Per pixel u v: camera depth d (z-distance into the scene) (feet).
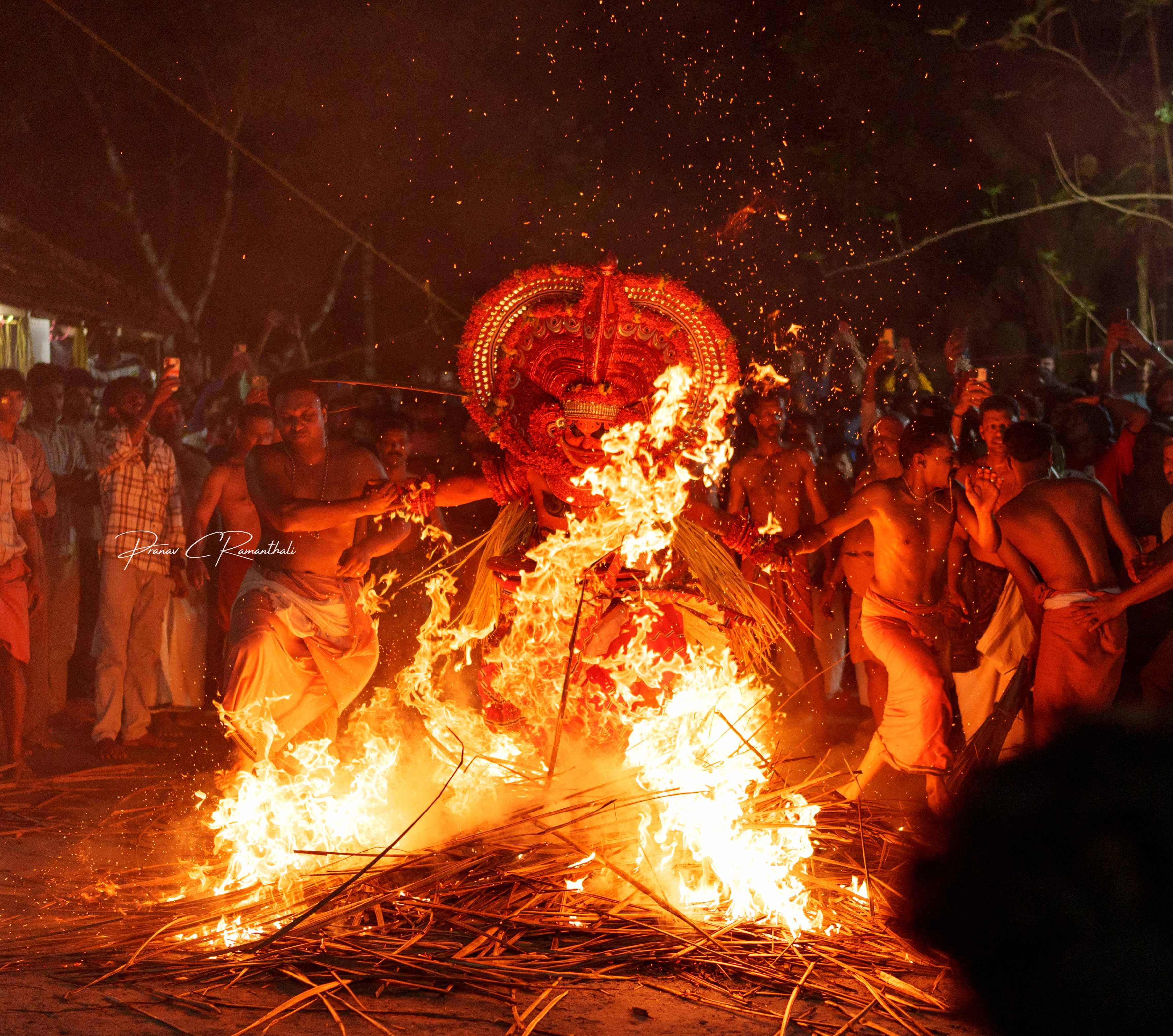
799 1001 11.39
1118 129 56.24
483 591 17.02
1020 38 50.47
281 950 12.21
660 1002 11.28
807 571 23.82
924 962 12.10
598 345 16.19
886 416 23.93
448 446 28.60
